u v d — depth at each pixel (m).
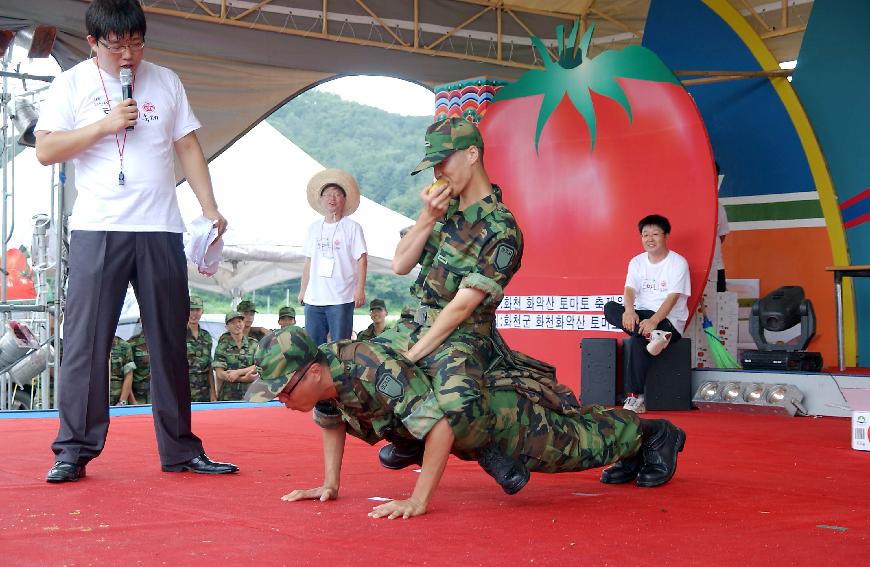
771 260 10.22
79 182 3.71
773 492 3.24
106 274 3.63
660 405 6.98
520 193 8.39
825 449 4.62
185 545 2.28
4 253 9.55
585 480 3.48
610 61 7.97
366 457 4.14
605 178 7.97
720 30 10.50
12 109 9.63
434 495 3.11
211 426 5.67
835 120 9.90
